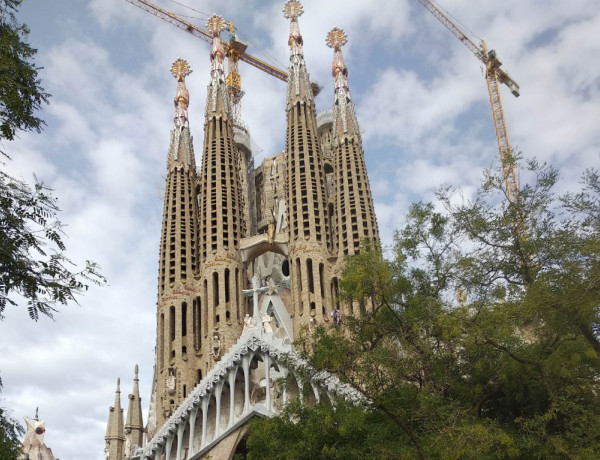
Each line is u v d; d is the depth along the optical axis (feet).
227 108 337.72
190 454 213.46
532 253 119.75
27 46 84.28
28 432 285.43
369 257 124.16
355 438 115.34
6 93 78.38
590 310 106.32
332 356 116.47
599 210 113.80
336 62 338.13
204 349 281.13
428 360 115.55
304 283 281.13
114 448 284.20
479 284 124.88
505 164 126.72
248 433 209.15
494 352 130.31
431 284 127.54
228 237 300.20
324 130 338.13
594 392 122.72
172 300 292.40
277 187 340.59
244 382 226.99
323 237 292.61
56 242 76.38
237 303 288.51
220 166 317.83
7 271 74.84
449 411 115.75
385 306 125.80
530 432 117.19
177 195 319.27
